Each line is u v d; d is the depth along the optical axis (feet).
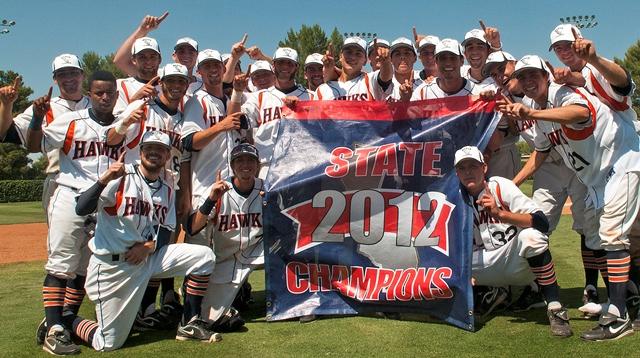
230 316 17.69
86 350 16.25
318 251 18.97
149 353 15.69
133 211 16.05
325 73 24.12
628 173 16.07
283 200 18.99
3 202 127.34
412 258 18.35
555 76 16.56
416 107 18.93
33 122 17.26
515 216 16.43
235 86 19.89
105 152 17.48
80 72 19.17
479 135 18.17
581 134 16.49
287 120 19.67
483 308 18.51
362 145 19.17
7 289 25.77
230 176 19.42
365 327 17.39
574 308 18.95
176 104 19.54
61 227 16.81
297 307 18.75
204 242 18.69
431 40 24.88
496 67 20.49
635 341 15.19
